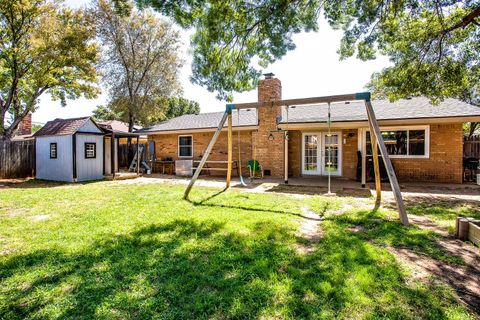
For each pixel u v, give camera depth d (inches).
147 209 223.3
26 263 120.3
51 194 309.0
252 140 492.1
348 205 239.3
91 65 605.9
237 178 471.8
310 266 114.7
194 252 130.4
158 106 814.5
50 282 104.3
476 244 140.2
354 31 276.8
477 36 299.1
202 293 95.5
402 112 379.9
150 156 607.8
